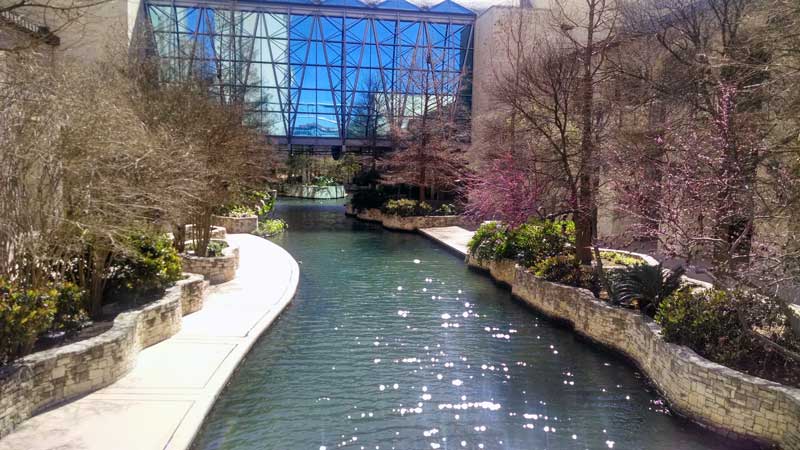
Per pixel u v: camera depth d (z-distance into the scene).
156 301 9.02
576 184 12.47
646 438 6.54
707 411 6.69
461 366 8.70
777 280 6.76
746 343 7.05
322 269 16.50
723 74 10.27
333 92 33.69
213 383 7.13
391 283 14.63
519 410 7.21
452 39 33.53
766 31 8.51
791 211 7.14
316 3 31.66
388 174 30.56
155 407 6.37
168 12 29.94
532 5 25.66
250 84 30.88
